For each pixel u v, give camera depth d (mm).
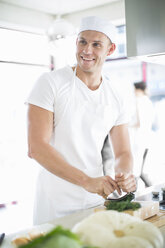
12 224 3926
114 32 1766
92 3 4207
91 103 1749
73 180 1512
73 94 1710
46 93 1646
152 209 1399
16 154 4434
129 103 4484
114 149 1873
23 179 4461
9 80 4352
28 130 1616
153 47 1746
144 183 3645
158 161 4016
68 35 3236
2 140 4355
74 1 4094
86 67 1679
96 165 1789
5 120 4367
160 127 6754
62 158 1558
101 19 1687
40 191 1741
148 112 4469
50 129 1655
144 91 4574
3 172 4363
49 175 1699
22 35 4406
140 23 1781
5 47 4266
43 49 4621
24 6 4258
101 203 1762
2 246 1146
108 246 858
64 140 1704
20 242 1107
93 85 1775
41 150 1550
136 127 4391
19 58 4410
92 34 1662
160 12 1705
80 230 912
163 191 1631
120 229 931
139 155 4086
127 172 1691
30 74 4539
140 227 920
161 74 7012
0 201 4332
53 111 1692
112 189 1497
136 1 1783
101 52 1688
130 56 1843
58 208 1680
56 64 4824
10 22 4168
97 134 1769
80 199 1679
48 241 684
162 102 6969
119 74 7480
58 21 3295
